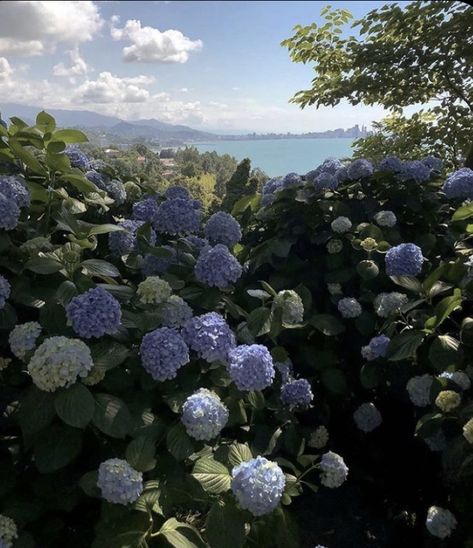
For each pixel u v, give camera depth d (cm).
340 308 262
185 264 229
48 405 145
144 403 165
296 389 215
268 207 309
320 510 240
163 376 161
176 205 229
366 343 266
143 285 185
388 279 269
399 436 255
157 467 158
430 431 190
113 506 144
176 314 186
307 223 297
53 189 218
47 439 149
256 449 188
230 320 249
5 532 142
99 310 157
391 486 246
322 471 212
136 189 296
